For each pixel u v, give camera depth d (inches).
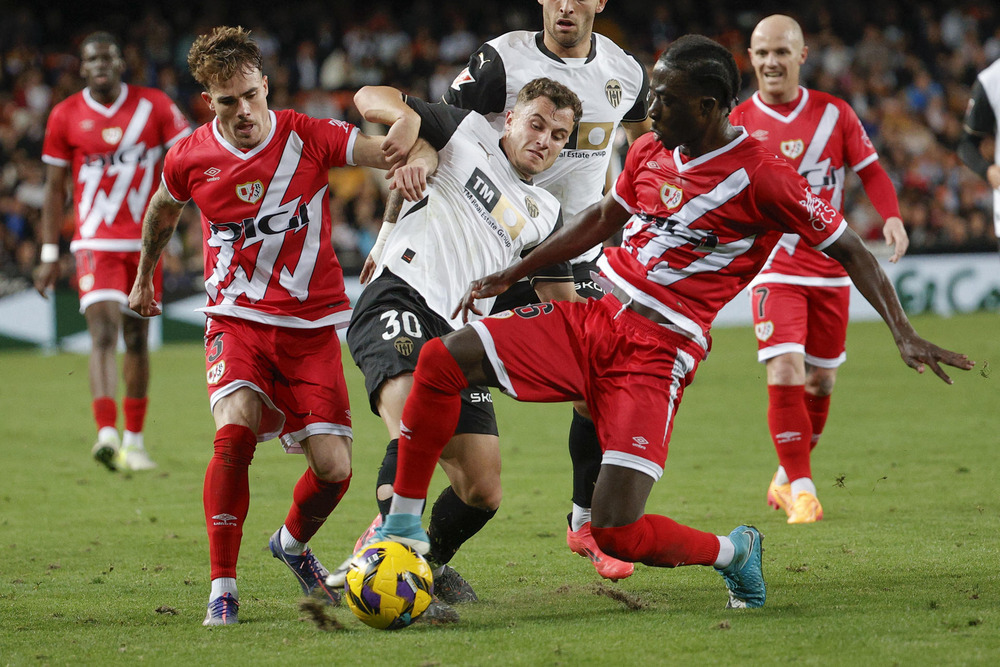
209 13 3331.7
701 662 463.2
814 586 604.1
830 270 873.5
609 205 558.3
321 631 534.3
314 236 607.5
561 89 633.6
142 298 662.5
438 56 3129.9
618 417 529.3
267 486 991.6
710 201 522.9
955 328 2127.2
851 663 455.8
